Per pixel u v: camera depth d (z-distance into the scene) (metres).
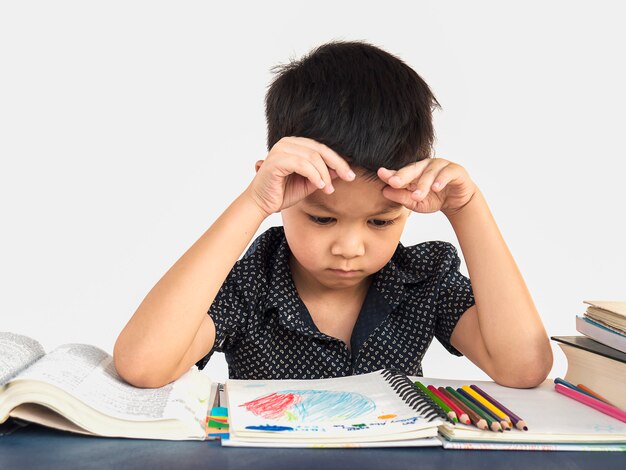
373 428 0.74
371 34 2.14
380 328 1.17
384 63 1.01
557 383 0.96
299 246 0.98
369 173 0.92
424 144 1.00
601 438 0.77
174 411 0.76
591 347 0.92
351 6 2.13
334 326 1.18
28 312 2.16
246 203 0.94
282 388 0.88
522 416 0.83
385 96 0.96
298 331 1.14
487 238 1.04
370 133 0.93
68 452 0.70
